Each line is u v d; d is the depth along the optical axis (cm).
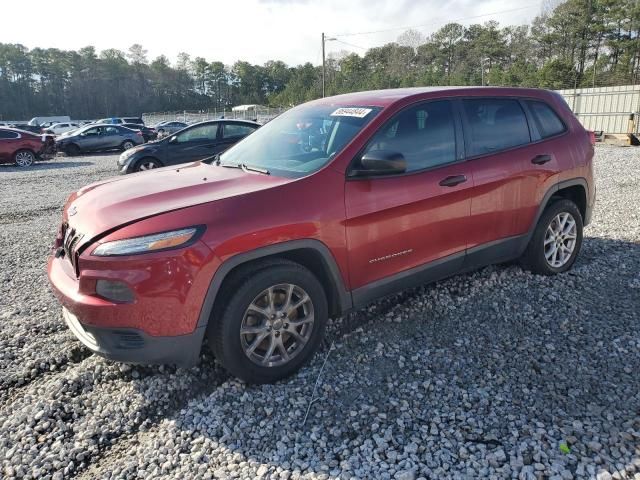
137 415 293
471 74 8319
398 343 361
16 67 11081
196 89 12738
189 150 1247
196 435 274
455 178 379
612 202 804
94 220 298
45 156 1881
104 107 11444
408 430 270
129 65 12225
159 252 273
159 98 12012
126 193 330
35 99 11006
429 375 320
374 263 348
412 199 356
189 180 353
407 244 361
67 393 313
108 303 274
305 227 311
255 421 283
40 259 602
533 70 6078
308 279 318
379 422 277
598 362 329
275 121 441
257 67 12850
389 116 361
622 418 272
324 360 341
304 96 7581
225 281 297
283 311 312
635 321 381
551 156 448
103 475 248
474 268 421
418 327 383
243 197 302
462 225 390
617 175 1097
